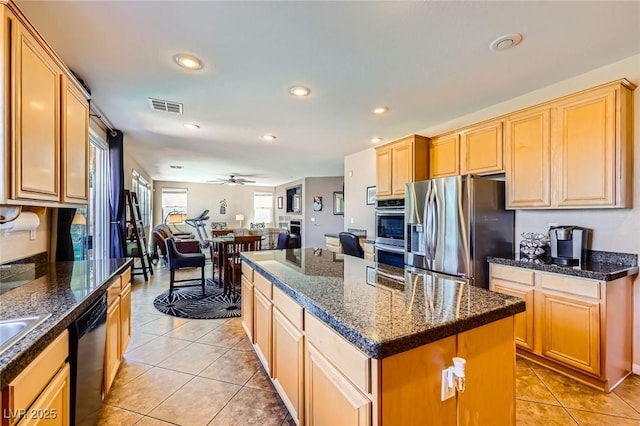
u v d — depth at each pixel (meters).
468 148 3.22
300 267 2.26
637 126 2.22
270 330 2.05
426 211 3.15
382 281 1.78
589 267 2.23
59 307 1.36
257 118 3.58
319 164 6.91
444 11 1.72
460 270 2.80
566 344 2.22
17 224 1.62
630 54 2.20
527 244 2.72
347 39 1.99
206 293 4.63
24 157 1.41
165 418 1.83
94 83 2.61
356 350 1.06
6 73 1.30
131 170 5.83
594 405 1.96
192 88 2.74
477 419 1.22
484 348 1.24
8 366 0.87
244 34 1.93
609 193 2.19
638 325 2.25
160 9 1.69
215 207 11.03
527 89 2.79
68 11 1.69
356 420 1.04
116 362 2.14
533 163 2.63
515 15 1.76
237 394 2.08
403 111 3.36
